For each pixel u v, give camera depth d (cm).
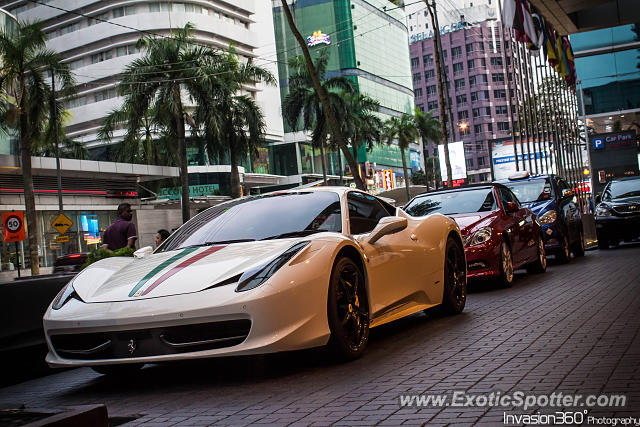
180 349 392
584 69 3997
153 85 3194
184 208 3192
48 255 3741
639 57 3875
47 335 427
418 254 574
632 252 1440
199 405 359
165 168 4359
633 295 695
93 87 7119
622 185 1712
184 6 6944
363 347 461
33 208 2878
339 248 444
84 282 455
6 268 3419
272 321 387
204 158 6350
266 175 7281
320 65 4525
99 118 7025
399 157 10944
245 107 3647
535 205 1268
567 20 2341
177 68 3216
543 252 1083
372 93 10300
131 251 724
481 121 14525
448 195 984
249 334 384
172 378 454
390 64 11112
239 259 427
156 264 454
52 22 7406
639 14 2311
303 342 400
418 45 15262
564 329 513
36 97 2905
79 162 3794
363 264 473
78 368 585
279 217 506
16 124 2934
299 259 418
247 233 492
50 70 2981
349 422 296
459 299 653
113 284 437
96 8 7075
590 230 2314
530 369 378
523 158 3600
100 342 411
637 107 3909
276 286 394
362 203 547
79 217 3931
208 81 3195
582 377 349
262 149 7550
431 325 591
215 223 523
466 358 426
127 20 6900
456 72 14838
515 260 928
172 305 389
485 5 14962
